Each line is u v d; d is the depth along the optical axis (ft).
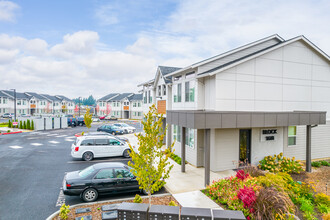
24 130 109.60
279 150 48.65
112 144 54.03
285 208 22.57
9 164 47.44
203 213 19.52
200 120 33.83
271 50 46.11
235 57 49.93
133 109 216.54
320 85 52.70
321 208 27.09
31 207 27.25
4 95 203.31
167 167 45.39
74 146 51.65
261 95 46.14
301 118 42.34
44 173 41.32
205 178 34.45
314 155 53.57
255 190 26.17
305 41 49.60
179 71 51.96
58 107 253.24
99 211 25.27
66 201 29.17
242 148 45.73
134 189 30.55
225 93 42.86
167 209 20.58
